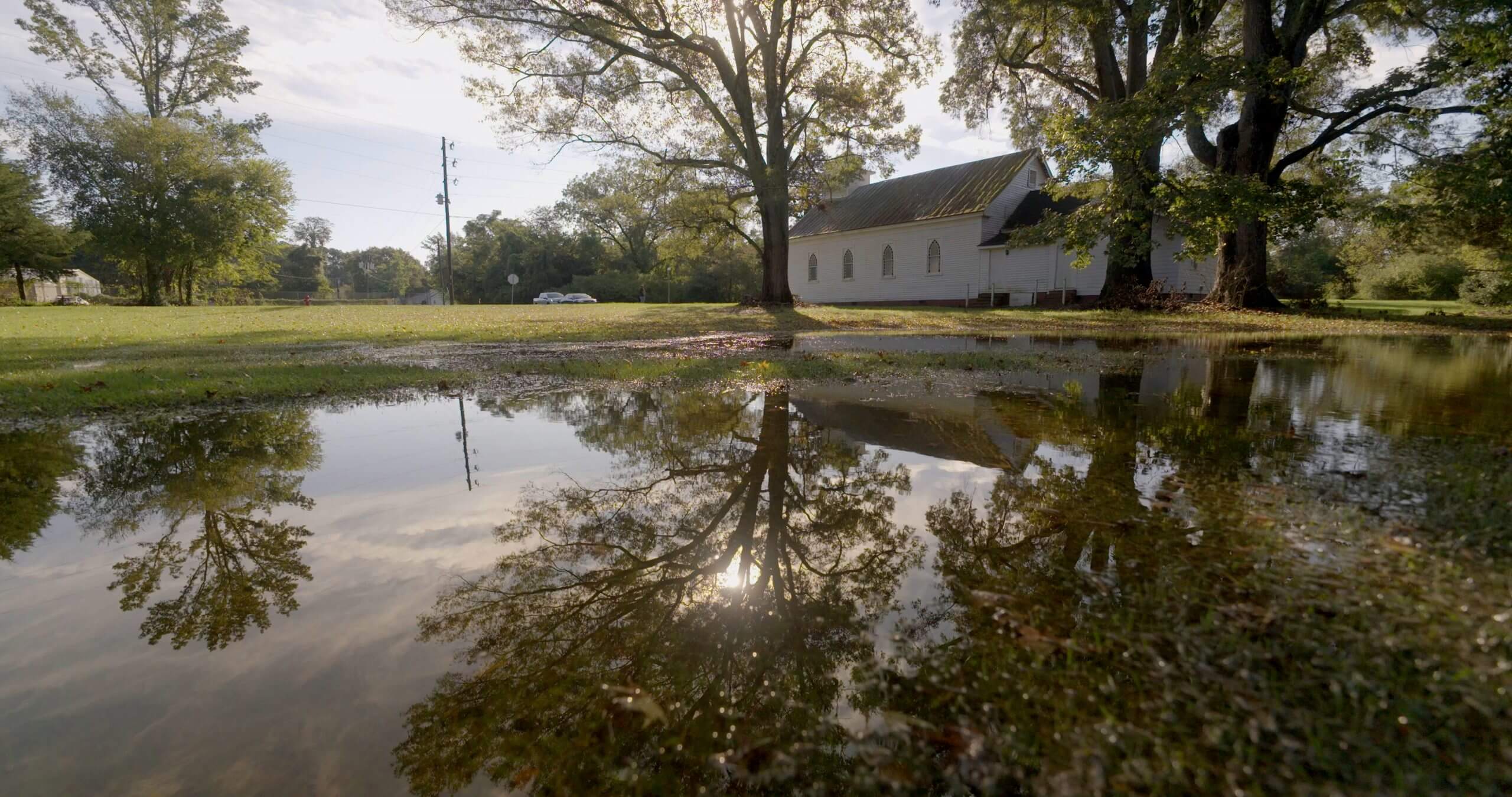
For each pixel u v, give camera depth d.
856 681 1.37
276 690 1.39
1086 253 17.89
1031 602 1.65
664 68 21.48
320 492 2.84
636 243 63.34
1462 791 0.98
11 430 4.14
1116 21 20.06
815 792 1.07
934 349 9.30
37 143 33.91
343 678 1.44
